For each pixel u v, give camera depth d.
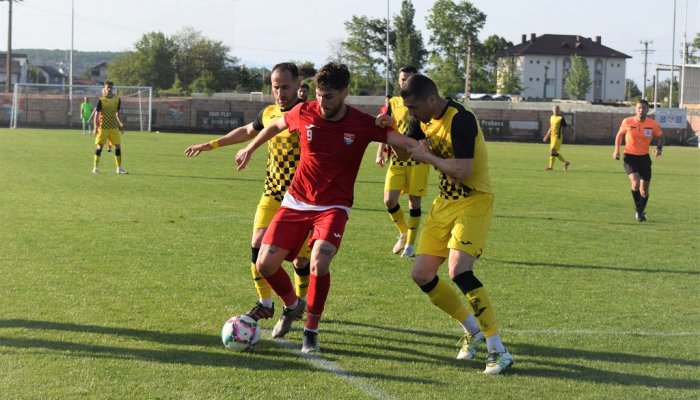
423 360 5.42
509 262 9.12
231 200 14.17
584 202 15.86
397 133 5.51
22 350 5.28
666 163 30.41
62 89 51.75
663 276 8.50
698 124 49.88
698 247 10.55
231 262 8.51
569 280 8.19
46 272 7.70
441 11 80.00
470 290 5.29
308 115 5.58
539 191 17.92
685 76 63.66
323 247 5.44
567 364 5.40
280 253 5.59
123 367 5.01
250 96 55.84
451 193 5.60
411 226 9.21
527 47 109.25
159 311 6.39
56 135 36.03
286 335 5.96
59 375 4.82
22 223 10.75
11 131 39.53
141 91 49.56
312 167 5.61
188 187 16.22
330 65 5.41
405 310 6.73
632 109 54.53
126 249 9.08
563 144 45.69
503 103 54.66
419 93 5.37
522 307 6.96
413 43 71.81
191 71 76.25
